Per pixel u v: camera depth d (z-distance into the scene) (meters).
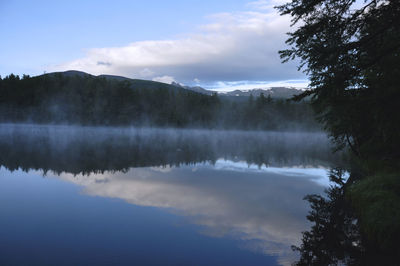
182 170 18.67
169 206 9.80
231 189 12.84
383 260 5.70
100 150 31.56
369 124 7.39
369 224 7.11
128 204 9.98
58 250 6.09
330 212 9.34
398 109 5.63
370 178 11.08
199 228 7.61
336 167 21.05
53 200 10.41
